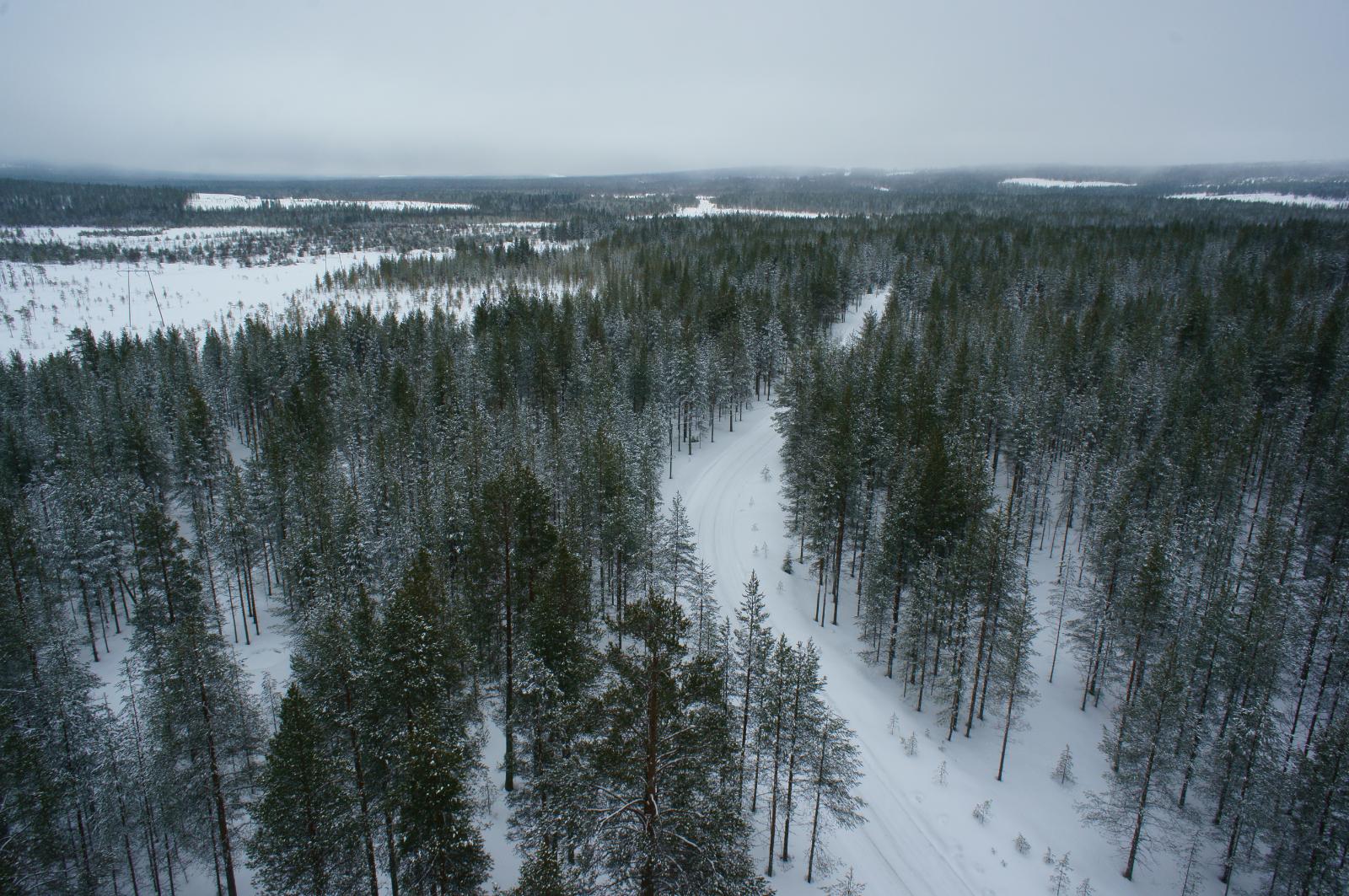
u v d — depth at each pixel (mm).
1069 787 40000
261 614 58812
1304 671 42719
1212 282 133625
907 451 60625
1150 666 43562
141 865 32469
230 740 28109
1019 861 33812
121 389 90500
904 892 31578
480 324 118938
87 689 33188
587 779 20844
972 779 39562
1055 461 78375
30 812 26562
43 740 29328
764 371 110375
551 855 21578
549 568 34188
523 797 29297
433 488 59156
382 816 25844
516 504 34031
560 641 29328
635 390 91562
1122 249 156375
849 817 34969
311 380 91625
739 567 63062
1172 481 58344
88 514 59469
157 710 28562
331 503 55562
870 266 158125
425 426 77500
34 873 26266
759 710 32469
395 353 108688
